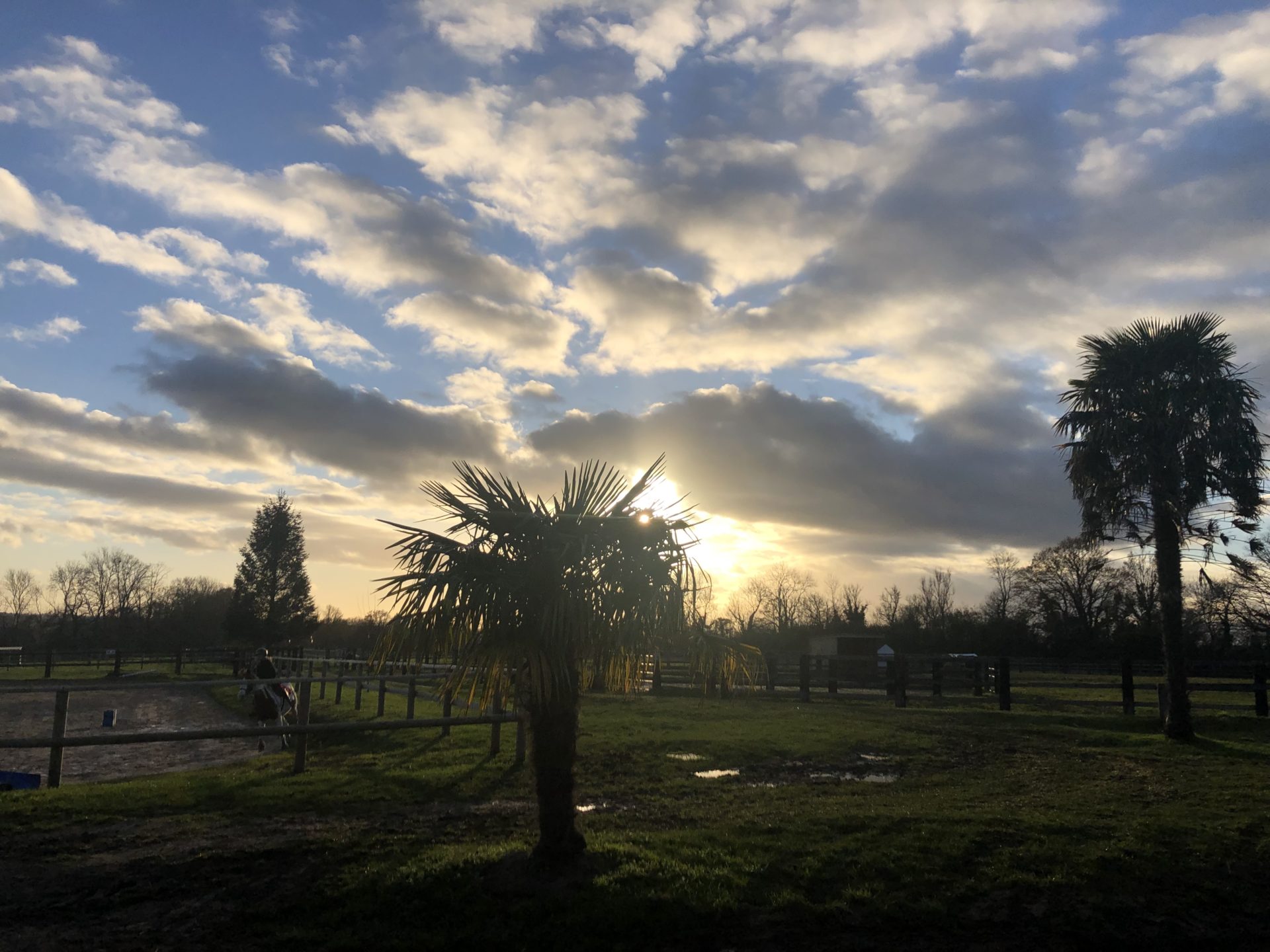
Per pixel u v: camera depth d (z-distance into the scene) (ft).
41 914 19.79
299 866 22.70
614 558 21.22
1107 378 53.06
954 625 186.39
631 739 45.32
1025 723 56.75
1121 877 22.38
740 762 40.16
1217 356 51.39
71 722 66.39
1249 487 50.70
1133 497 52.49
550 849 21.34
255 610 220.02
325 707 64.39
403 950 18.24
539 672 19.98
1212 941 19.77
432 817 28.04
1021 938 19.43
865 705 69.77
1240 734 52.54
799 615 262.47
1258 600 60.75
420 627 20.38
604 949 18.47
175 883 21.52
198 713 73.97
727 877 21.45
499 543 20.98
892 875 22.13
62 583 276.21
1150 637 159.43
